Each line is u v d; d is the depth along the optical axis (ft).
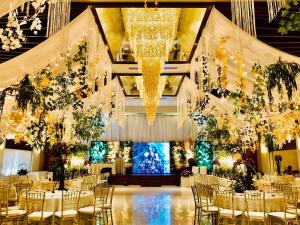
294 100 24.80
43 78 21.26
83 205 19.58
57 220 18.49
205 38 23.40
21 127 21.35
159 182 59.21
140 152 64.69
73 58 23.09
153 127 66.39
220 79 25.55
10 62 20.54
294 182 29.14
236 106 28.32
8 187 19.31
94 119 32.68
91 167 57.67
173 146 64.85
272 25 20.85
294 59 20.76
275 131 30.66
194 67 32.40
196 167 56.44
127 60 33.42
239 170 21.97
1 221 17.54
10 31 10.87
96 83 28.02
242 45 20.08
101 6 20.17
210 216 23.41
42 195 18.02
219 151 38.42
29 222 17.30
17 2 11.85
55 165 21.45
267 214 17.20
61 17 13.56
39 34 21.11
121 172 61.72
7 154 43.24
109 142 64.39
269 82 13.79
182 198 37.24
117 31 27.02
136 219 23.32
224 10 20.08
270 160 51.80
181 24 26.91
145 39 18.28
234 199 18.48
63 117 23.97
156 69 21.25
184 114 43.09
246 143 34.88
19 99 16.80
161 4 19.92
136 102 64.64
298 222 16.88
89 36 20.97
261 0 18.30
